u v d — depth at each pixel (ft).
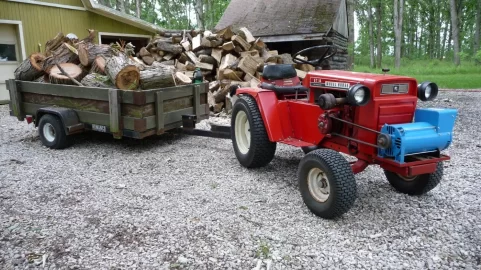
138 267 8.02
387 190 12.29
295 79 14.66
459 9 104.42
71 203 11.41
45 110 17.46
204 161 15.72
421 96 10.15
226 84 26.14
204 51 29.50
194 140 19.40
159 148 17.84
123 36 42.86
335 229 9.70
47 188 12.67
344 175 9.59
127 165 15.21
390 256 8.43
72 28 37.55
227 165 15.19
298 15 45.85
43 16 34.78
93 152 17.16
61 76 18.26
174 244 8.93
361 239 9.18
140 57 30.17
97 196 11.96
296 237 9.29
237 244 8.94
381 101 9.65
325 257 8.41
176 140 19.43
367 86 9.73
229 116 25.14
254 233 9.47
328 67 43.57
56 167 14.97
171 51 29.81
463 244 8.85
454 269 7.90
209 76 28.99
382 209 10.84
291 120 13.04
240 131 14.88
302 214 10.61
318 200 10.37
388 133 9.40
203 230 9.62
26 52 33.60
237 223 10.02
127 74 15.81
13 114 19.89
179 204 11.29
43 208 11.04
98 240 9.15
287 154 16.76
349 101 9.41
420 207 10.94
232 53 28.86
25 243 9.02
